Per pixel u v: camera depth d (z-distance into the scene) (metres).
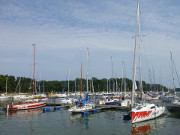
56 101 52.50
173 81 50.94
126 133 21.89
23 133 22.11
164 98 55.78
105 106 41.22
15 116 32.62
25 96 67.06
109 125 25.75
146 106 27.02
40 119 30.03
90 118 30.78
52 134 21.75
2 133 22.08
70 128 24.38
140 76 29.45
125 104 41.06
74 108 34.59
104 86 116.81
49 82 124.00
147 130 22.84
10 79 110.12
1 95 80.62
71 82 117.06
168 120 27.81
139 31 29.27
